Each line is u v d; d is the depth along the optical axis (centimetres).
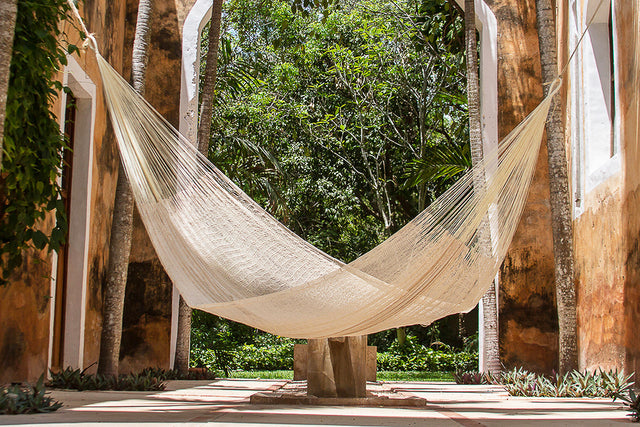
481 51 862
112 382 555
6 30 328
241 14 1443
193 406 398
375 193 1499
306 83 1481
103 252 781
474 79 738
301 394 480
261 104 1412
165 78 854
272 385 659
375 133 1435
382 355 1394
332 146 1459
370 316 403
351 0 1483
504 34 856
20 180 469
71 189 705
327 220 1527
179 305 795
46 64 477
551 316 805
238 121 1377
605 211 648
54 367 665
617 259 607
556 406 439
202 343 1201
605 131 718
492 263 413
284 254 418
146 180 425
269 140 1433
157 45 858
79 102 714
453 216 401
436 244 390
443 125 1509
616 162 614
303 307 396
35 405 340
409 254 390
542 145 827
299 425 280
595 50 724
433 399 521
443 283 402
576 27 779
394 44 1379
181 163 425
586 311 723
